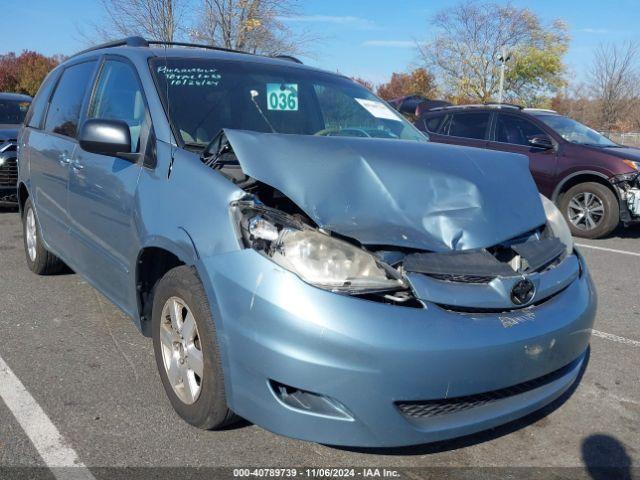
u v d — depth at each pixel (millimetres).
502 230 2914
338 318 2426
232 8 15250
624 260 7367
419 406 2600
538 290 2838
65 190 4418
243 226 2676
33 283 5438
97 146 3438
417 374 2459
